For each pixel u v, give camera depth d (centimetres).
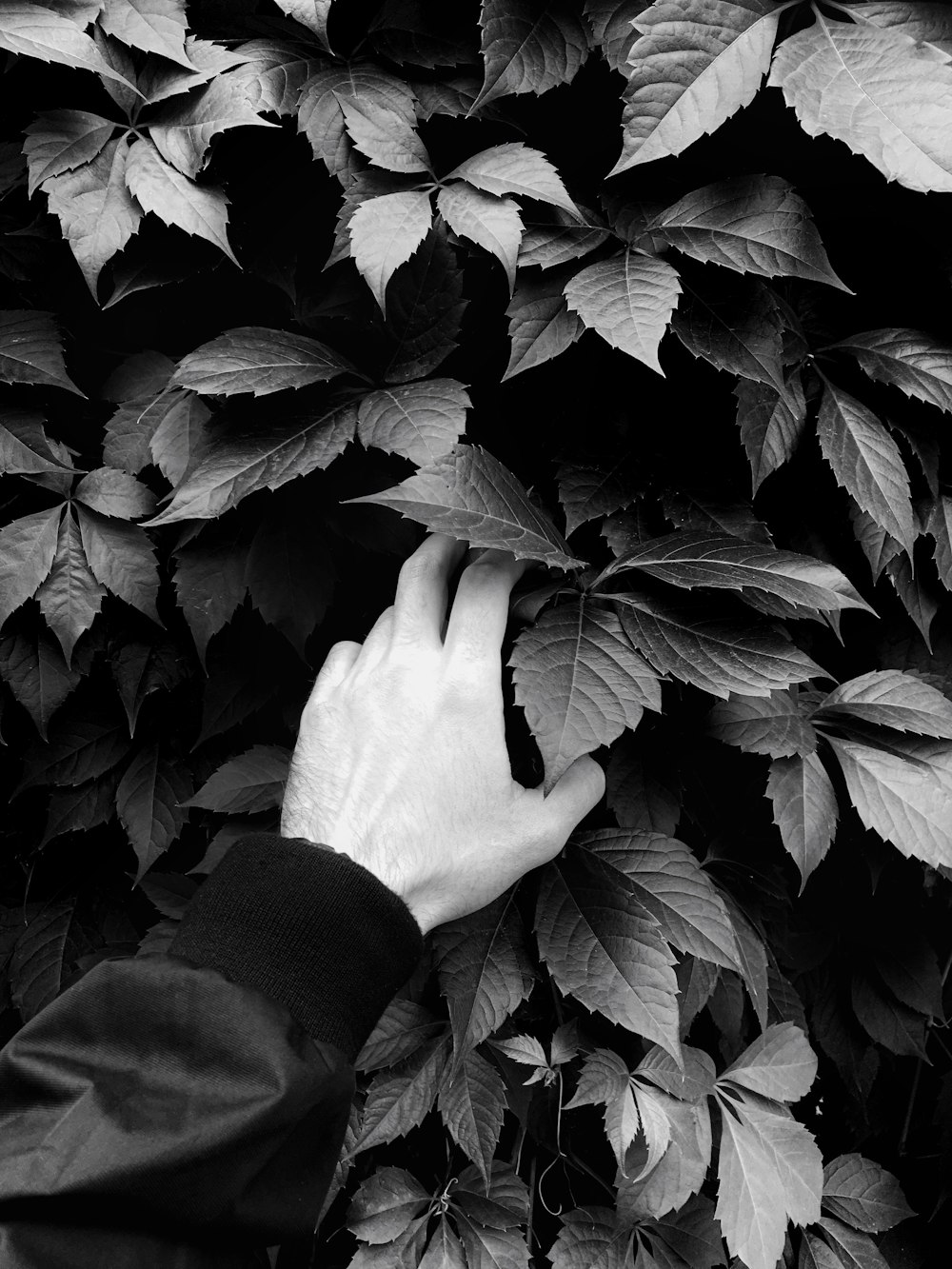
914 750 64
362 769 55
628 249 60
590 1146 76
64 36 59
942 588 69
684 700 67
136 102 63
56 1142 47
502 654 63
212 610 66
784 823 62
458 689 56
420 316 63
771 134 66
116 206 62
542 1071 66
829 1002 79
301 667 72
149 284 66
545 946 61
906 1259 83
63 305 71
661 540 60
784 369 63
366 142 61
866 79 56
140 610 66
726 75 57
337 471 66
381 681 57
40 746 74
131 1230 47
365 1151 75
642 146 57
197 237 67
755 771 72
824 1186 76
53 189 62
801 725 63
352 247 58
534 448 69
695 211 60
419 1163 75
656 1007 59
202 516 59
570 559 56
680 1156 66
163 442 66
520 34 60
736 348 60
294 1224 50
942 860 61
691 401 67
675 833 74
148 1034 49
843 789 73
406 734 56
